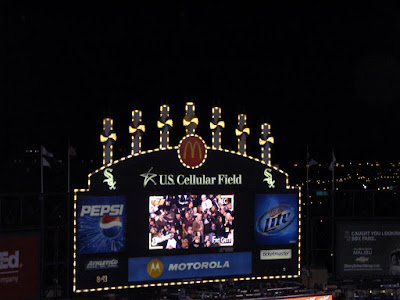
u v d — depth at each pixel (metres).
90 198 55.22
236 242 60.50
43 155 60.72
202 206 59.34
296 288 60.69
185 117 59.62
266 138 63.03
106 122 57.03
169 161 58.31
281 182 62.91
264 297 56.69
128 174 56.78
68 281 56.69
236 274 60.47
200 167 59.44
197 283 58.84
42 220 55.78
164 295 59.78
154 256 57.41
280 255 62.38
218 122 60.66
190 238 58.69
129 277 56.50
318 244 81.38
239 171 61.09
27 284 52.34
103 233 55.59
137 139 57.56
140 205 57.09
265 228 61.78
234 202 60.66
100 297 58.06
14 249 51.44
